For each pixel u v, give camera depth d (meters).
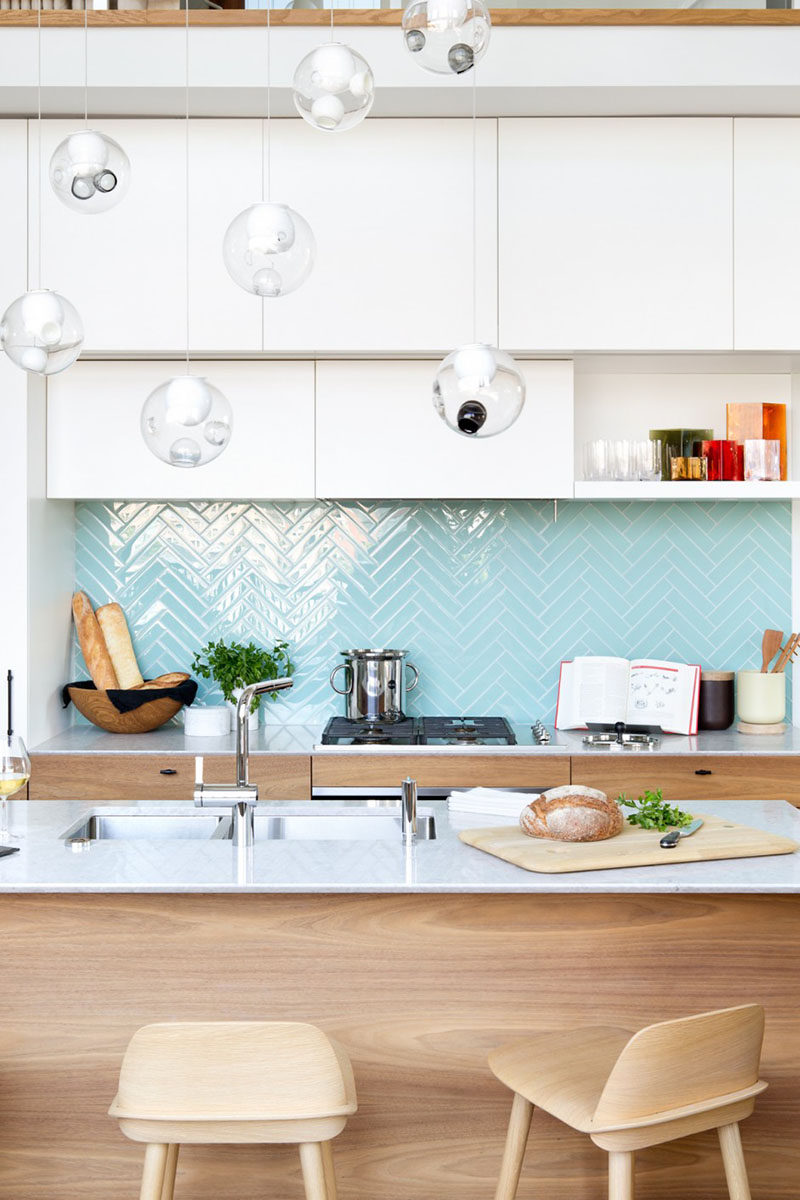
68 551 3.96
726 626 4.05
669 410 4.04
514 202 3.51
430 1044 2.20
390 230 3.51
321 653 4.07
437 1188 2.19
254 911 2.19
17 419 3.49
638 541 4.05
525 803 2.56
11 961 2.19
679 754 3.42
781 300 3.53
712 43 3.30
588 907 2.20
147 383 3.64
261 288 2.10
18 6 3.51
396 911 2.19
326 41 3.30
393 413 3.63
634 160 3.51
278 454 3.63
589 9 3.32
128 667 3.94
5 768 2.29
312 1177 1.81
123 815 2.67
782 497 3.67
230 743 3.61
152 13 3.29
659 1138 1.79
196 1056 1.76
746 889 2.01
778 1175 2.21
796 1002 2.20
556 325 3.52
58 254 3.50
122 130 3.51
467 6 1.80
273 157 3.50
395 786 3.44
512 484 3.64
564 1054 2.01
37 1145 2.19
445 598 4.07
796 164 3.53
